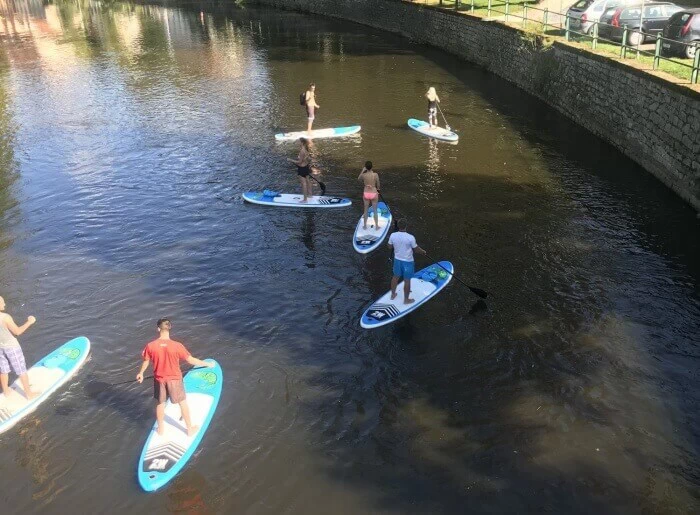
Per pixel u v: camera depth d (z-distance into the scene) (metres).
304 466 8.05
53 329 11.05
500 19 29.48
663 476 7.77
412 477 7.86
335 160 19.11
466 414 8.88
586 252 13.17
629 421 8.65
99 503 7.58
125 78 31.00
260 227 14.79
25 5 65.06
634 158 17.98
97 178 18.03
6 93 28.48
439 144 20.23
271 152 19.97
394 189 16.77
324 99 26.06
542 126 21.67
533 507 7.41
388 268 12.90
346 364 9.99
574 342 10.34
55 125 23.33
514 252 13.28
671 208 14.99
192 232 14.59
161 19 52.91
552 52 23.70
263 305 11.65
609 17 22.92
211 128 22.59
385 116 23.48
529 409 8.92
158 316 11.37
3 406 9.11
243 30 45.38
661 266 12.55
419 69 30.88
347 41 39.25
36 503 7.60
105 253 13.70
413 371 9.79
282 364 10.02
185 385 9.46
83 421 8.92
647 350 10.09
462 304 11.49
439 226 14.55
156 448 8.23
